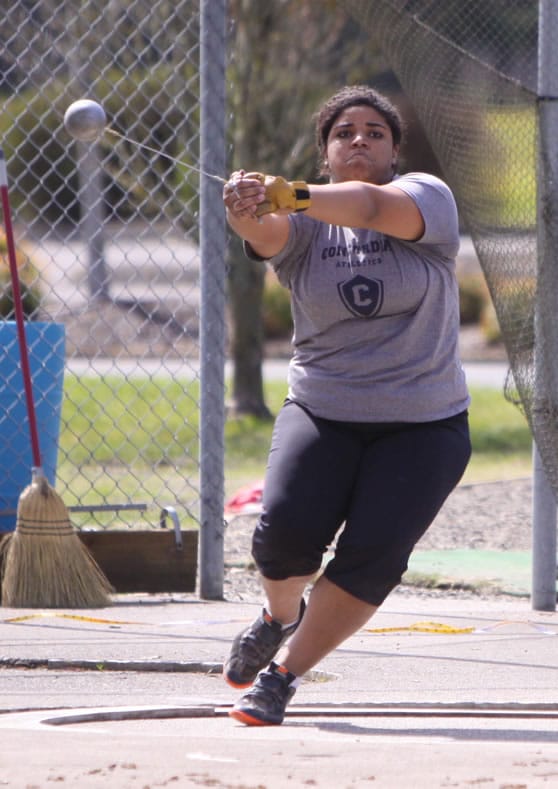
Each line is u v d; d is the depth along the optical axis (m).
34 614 22.45
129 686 17.70
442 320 15.19
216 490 24.53
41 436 25.61
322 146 16.22
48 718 15.26
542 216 20.52
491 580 26.69
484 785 11.98
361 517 14.77
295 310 15.64
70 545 23.50
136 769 12.49
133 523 33.78
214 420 24.48
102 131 16.23
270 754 13.29
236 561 29.05
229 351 65.00
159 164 50.78
